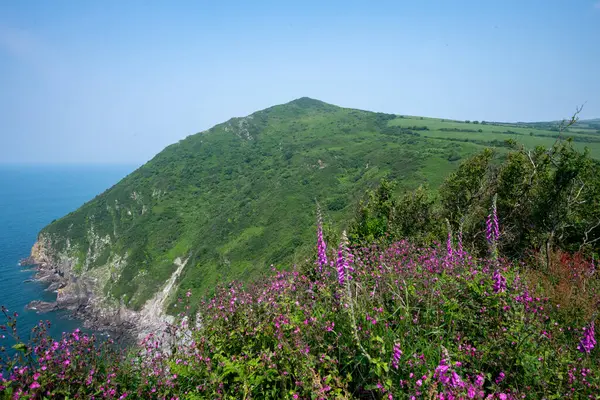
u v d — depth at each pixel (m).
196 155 118.94
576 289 5.89
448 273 5.60
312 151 105.88
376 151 91.81
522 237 10.47
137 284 61.41
